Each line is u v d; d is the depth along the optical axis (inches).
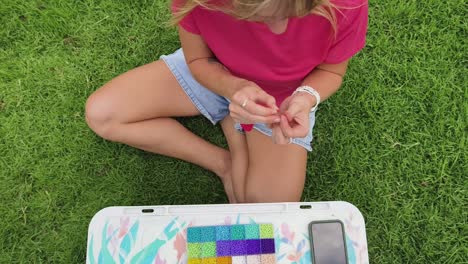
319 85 42.8
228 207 40.9
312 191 53.2
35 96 54.4
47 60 55.4
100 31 56.3
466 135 53.9
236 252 39.4
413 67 55.6
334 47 40.6
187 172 53.5
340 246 40.2
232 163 50.0
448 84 55.2
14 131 53.3
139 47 56.3
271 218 40.8
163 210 40.5
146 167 53.4
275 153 47.4
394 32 56.7
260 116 35.0
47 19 55.8
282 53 40.2
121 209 40.4
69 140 53.6
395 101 55.1
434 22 56.6
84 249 50.6
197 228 39.7
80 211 51.7
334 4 35.4
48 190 52.2
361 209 52.6
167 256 39.5
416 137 54.1
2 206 51.3
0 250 50.1
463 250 51.1
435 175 53.1
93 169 53.1
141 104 47.6
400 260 51.3
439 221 52.0
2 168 52.4
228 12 31.0
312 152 54.1
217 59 44.7
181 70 47.8
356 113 55.0
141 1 56.9
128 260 39.3
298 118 37.5
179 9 35.8
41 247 50.4
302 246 40.3
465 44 56.2
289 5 28.1
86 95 54.8
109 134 48.5
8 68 54.9
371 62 55.9
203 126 54.8
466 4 56.9
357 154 53.9
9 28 55.7
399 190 52.9
